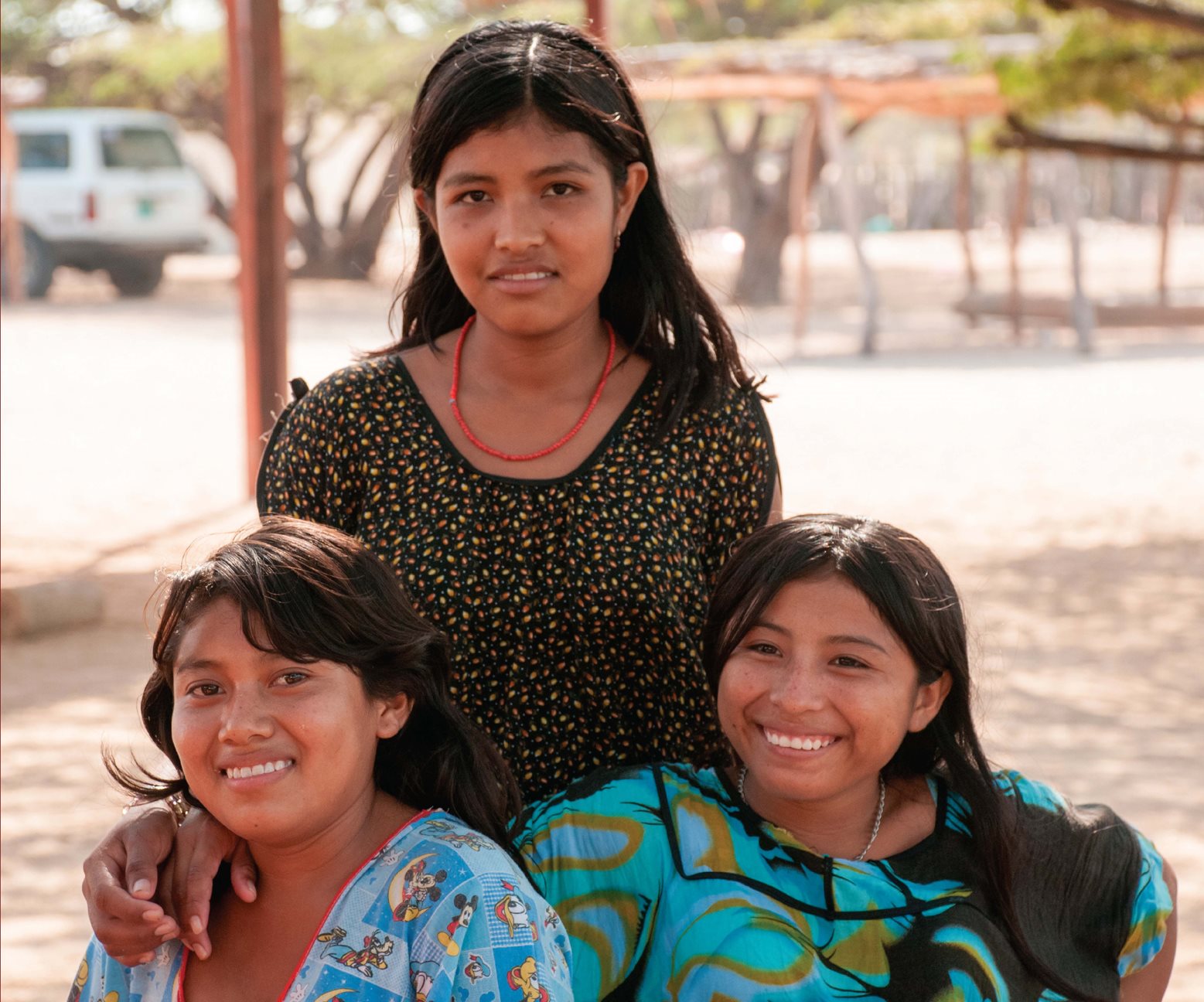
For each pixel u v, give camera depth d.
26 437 12.24
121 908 1.85
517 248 2.15
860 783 2.21
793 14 25.02
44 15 26.69
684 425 2.30
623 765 2.31
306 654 1.85
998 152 10.01
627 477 2.26
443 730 2.03
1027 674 6.25
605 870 2.15
